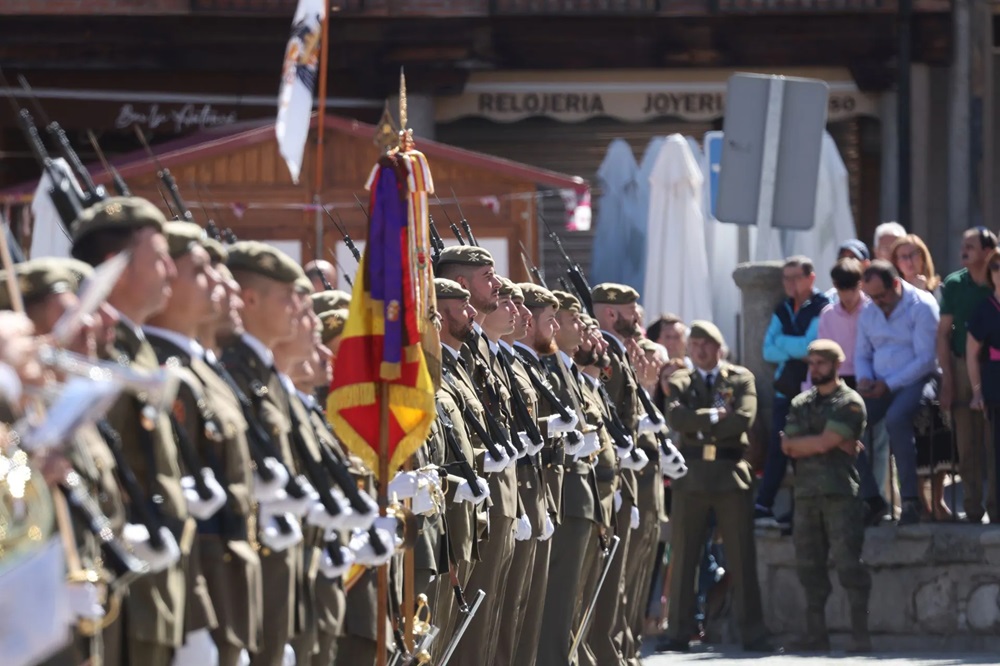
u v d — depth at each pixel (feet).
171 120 168.76
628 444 90.68
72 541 39.32
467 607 69.41
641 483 98.07
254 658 52.01
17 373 34.40
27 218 129.08
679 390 105.50
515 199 135.74
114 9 167.63
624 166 145.79
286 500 50.80
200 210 132.36
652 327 118.32
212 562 48.44
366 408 62.54
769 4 169.89
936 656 100.48
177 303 49.19
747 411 104.42
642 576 99.19
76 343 42.01
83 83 170.91
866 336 108.78
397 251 62.75
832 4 169.37
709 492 104.32
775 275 117.29
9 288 39.42
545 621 84.02
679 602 105.40
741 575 104.88
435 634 64.28
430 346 64.59
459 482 68.95
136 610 44.27
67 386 33.91
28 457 37.81
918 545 106.22
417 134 169.68
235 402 50.55
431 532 66.74
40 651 37.73
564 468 84.33
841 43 170.71
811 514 104.22
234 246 55.16
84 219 46.24
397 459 62.95
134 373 34.45
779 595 109.70
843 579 103.24
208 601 47.11
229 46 169.07
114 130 170.40
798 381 111.04
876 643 106.93
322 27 108.68
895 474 115.14
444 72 169.37
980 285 107.24
